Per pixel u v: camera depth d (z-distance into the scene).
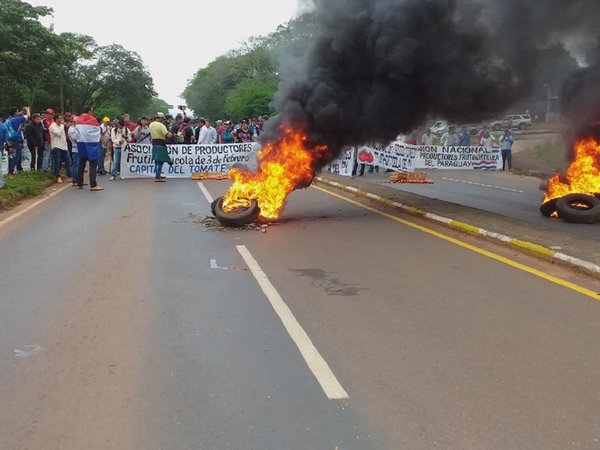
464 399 3.92
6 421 3.67
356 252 8.34
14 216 11.57
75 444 3.40
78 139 16.09
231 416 3.70
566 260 7.39
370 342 4.93
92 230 10.03
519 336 5.05
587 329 5.22
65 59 35.19
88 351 4.75
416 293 6.34
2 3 31.62
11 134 16.92
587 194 11.84
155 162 19.30
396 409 3.78
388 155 22.52
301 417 3.69
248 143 21.20
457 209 11.73
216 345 4.87
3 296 6.21
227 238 9.38
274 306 5.88
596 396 3.95
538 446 3.35
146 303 5.98
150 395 3.99
